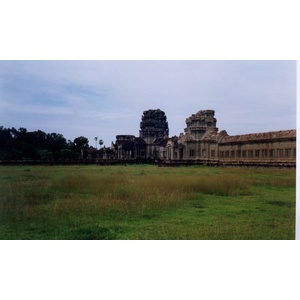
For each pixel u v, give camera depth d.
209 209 14.21
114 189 15.71
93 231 12.49
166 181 16.39
